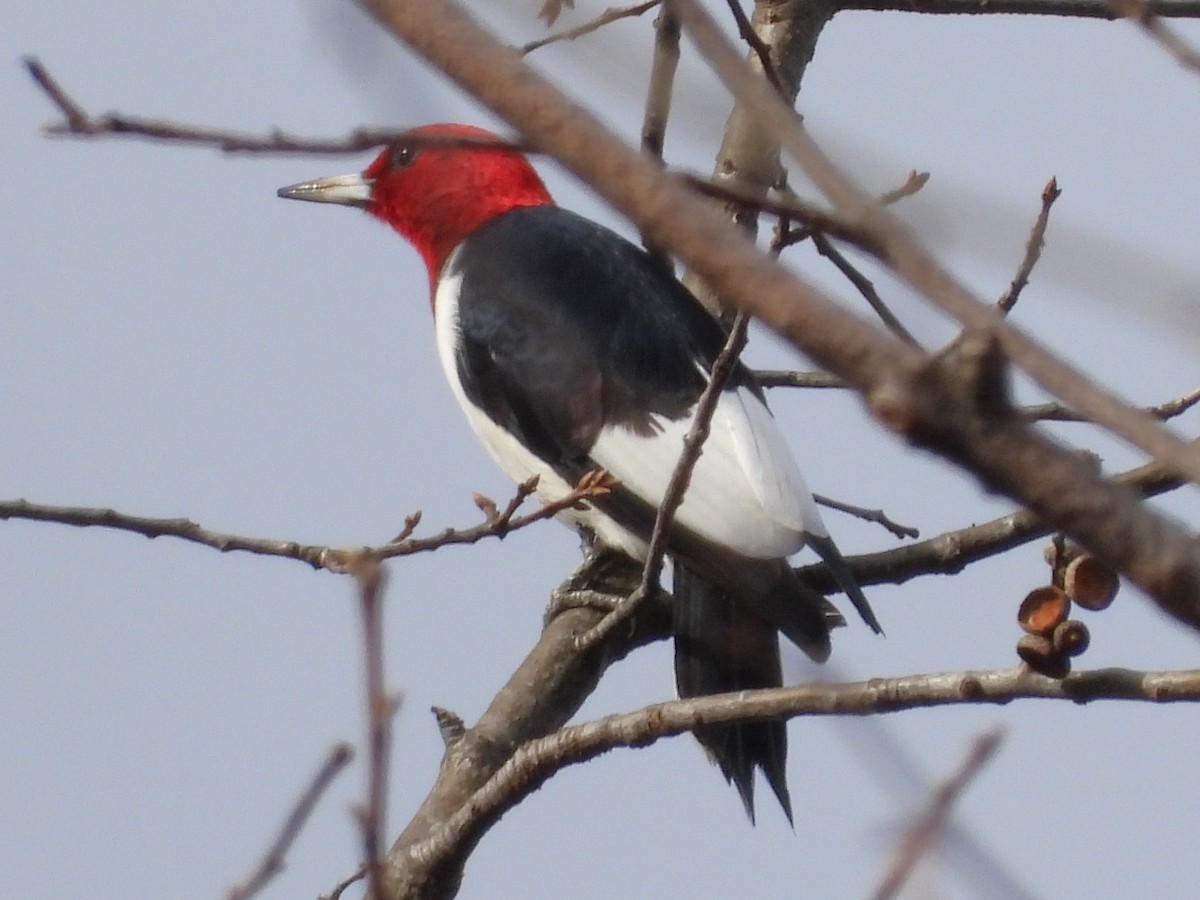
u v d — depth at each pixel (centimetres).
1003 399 303
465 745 1009
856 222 342
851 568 1064
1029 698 660
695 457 832
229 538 868
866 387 309
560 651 1059
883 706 679
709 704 747
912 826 460
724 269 318
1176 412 883
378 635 438
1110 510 300
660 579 921
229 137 416
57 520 873
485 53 329
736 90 348
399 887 873
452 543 802
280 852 584
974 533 1042
